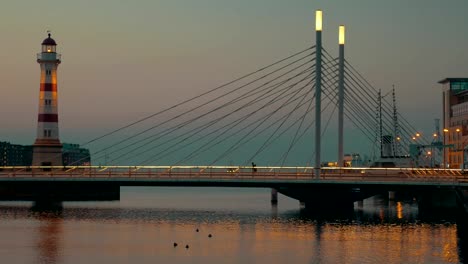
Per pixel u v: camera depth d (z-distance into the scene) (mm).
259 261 91875
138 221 137375
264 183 148875
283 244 105562
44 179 156500
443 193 150125
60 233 117438
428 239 110375
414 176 150625
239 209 177375
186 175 150125
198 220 140375
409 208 178125
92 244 105500
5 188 198250
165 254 97062
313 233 117875
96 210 164625
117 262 91438
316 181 147000
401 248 101562
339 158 160625
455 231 120438
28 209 164000
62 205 181750
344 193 162125
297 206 196875
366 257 94625
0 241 108125
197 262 91312
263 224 132125
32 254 97062
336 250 99938
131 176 152000
